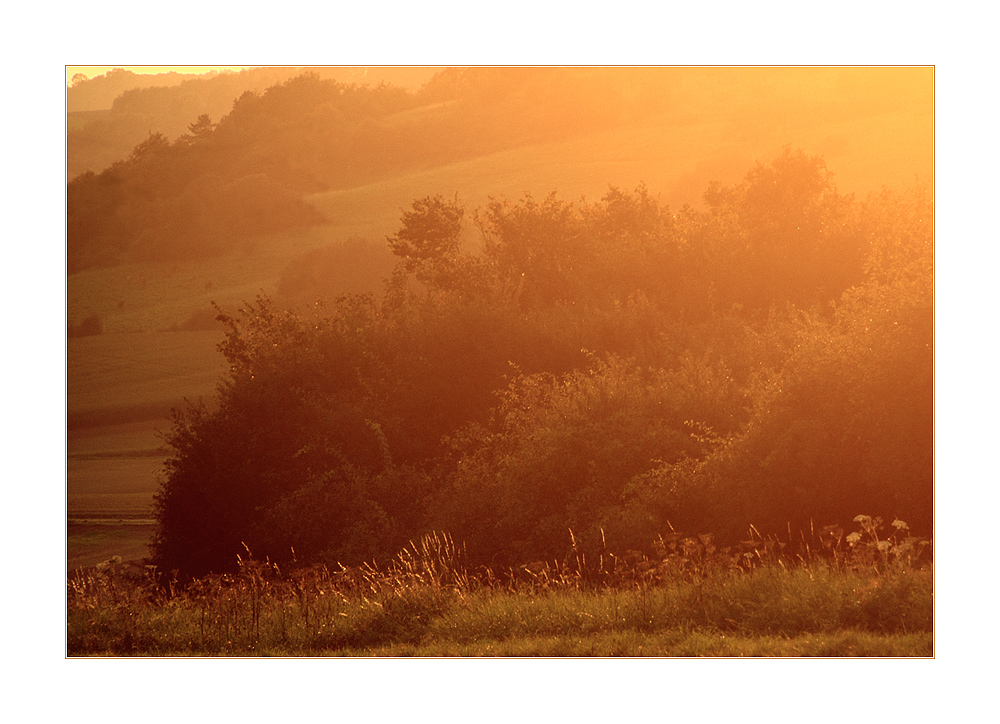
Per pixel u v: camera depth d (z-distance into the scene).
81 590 9.91
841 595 7.85
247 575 10.17
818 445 13.28
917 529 12.16
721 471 14.77
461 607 8.88
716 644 7.45
